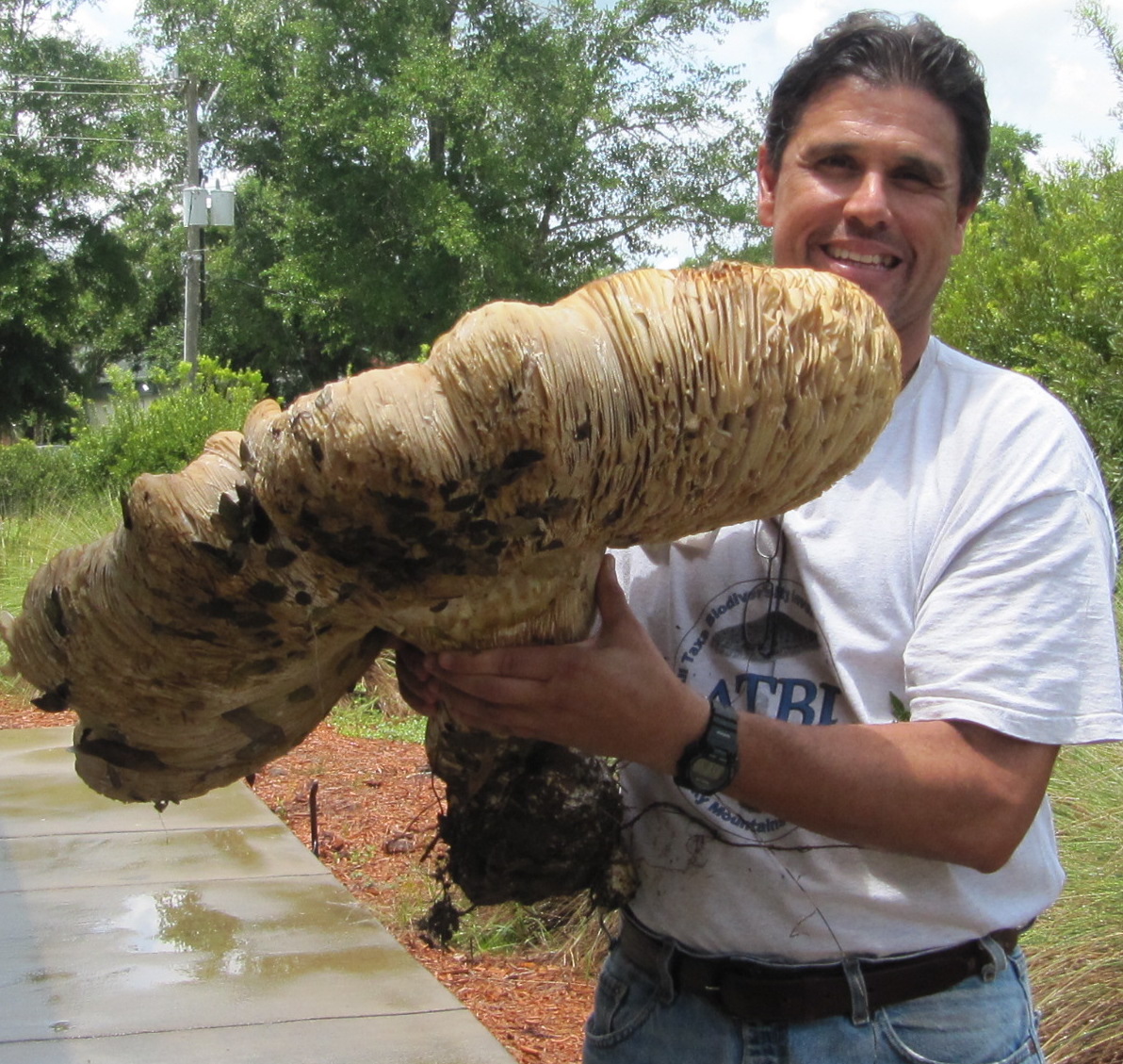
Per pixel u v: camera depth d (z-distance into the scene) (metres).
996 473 1.61
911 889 1.65
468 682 1.42
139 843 4.52
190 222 27.41
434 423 1.17
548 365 1.16
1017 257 6.89
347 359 38.06
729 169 32.50
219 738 1.61
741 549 1.77
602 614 1.46
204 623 1.39
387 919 4.73
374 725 7.71
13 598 9.77
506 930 4.68
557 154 30.78
